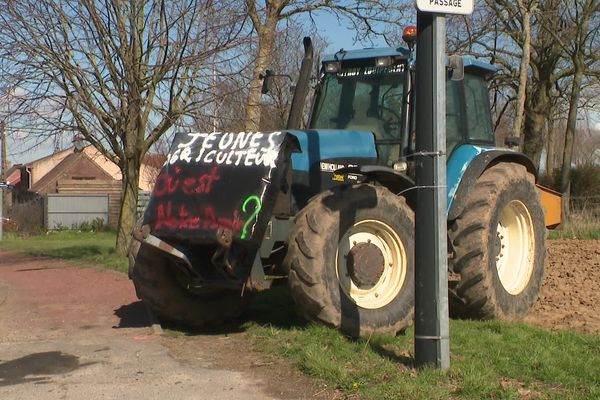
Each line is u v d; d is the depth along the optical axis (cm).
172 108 1333
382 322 643
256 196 623
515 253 802
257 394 499
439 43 523
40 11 1255
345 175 672
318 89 807
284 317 755
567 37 2236
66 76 1299
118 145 1413
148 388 519
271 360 584
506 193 757
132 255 721
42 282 1144
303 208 649
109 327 750
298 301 629
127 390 516
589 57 2327
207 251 670
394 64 748
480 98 842
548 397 465
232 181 641
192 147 688
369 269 649
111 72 1291
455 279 725
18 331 734
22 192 3947
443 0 514
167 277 709
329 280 620
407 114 719
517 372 518
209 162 665
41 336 707
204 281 665
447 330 523
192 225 637
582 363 532
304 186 683
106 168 4712
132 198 1473
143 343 664
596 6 2153
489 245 725
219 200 636
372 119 757
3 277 1247
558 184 2812
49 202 3198
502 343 609
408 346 607
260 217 617
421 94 527
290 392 502
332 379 516
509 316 750
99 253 1639
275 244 666
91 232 3086
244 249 630
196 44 1288
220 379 537
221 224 625
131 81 1274
